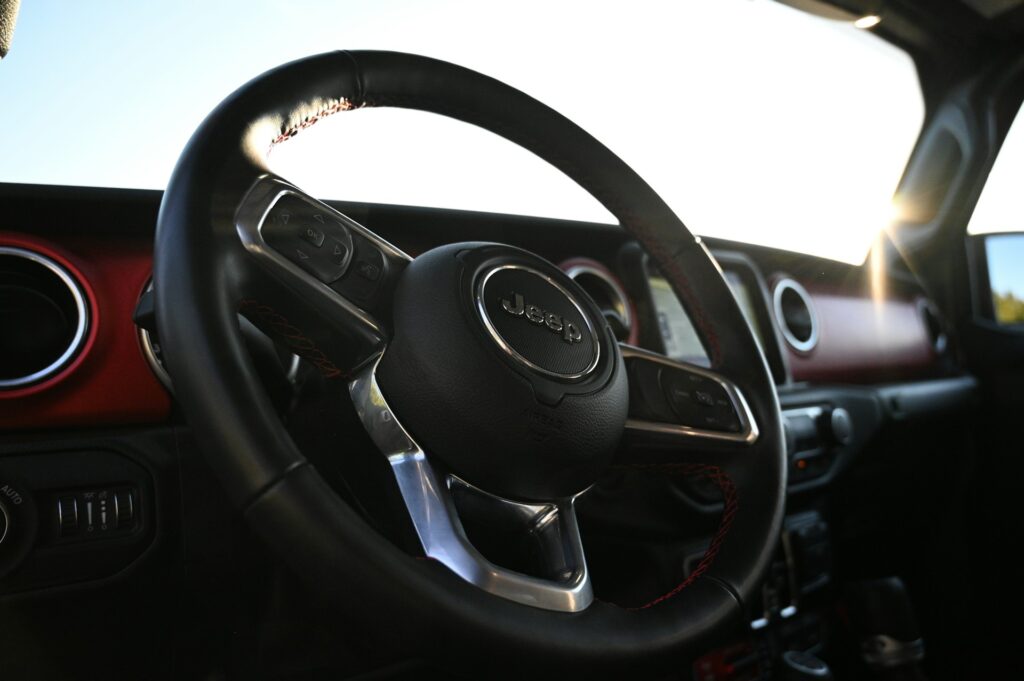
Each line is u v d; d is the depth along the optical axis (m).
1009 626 1.73
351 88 0.65
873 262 1.74
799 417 1.21
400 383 0.52
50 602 0.66
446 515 0.50
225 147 0.53
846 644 1.37
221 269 0.49
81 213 0.76
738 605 0.60
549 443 0.52
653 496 1.00
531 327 0.55
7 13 0.63
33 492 0.67
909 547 1.65
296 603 0.78
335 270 0.54
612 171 0.79
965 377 1.80
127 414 0.74
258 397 0.47
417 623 0.44
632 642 0.51
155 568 0.71
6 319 0.72
